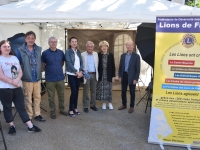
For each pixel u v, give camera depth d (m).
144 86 7.25
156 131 3.18
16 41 4.41
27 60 3.67
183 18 2.85
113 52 6.91
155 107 3.12
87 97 4.68
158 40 2.98
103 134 3.54
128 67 4.57
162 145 3.17
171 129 3.11
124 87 4.82
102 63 4.71
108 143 3.22
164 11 3.61
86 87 4.60
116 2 4.09
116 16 3.66
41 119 4.04
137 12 3.62
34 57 3.78
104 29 6.80
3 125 3.83
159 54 3.00
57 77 4.08
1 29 4.73
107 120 4.21
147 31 4.14
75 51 4.28
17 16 3.76
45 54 4.02
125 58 4.66
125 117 4.41
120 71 4.79
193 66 2.92
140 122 4.13
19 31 5.44
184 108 3.02
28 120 3.52
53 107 4.21
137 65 4.50
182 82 2.98
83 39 6.83
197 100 2.96
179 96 3.02
